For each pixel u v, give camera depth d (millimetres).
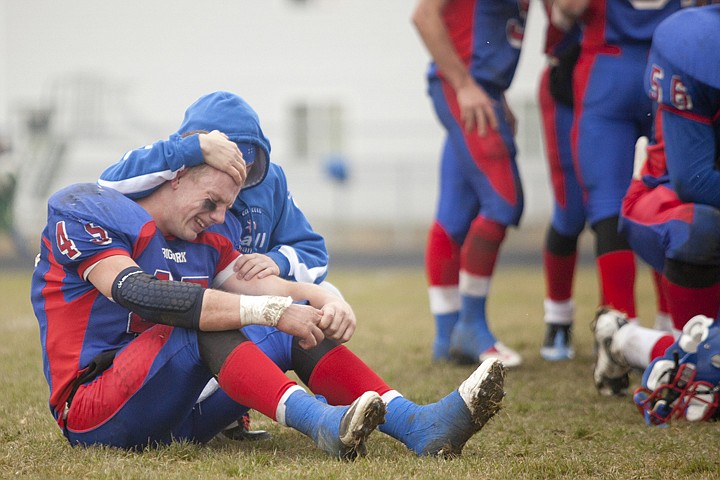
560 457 11773
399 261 59750
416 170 76500
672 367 14094
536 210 78812
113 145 82688
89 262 11023
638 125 18953
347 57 86000
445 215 21469
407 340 24188
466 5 20328
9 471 10859
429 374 19062
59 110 85062
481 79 20438
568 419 14492
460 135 20500
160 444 11711
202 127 11805
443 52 20125
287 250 13180
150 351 10969
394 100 85812
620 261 18188
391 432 11586
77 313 11367
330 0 85875
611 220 18391
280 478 10289
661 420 14023
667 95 14469
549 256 21516
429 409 11359
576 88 19094
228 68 86688
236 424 13133
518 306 32562
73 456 11312
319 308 11945
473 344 20344
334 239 74000
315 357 11719
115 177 11430
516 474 10836
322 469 10594
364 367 11750
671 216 14781
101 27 86688
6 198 62531
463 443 11352
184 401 11227
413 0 85500
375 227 76000
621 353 15953
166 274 11477
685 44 14227
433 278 21453
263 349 11727
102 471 10539
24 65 87062
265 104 86562
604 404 15805
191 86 86750
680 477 10891
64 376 11445
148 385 10977
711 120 14477
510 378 18641
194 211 11398
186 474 10477
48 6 87062
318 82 86250
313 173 79562
